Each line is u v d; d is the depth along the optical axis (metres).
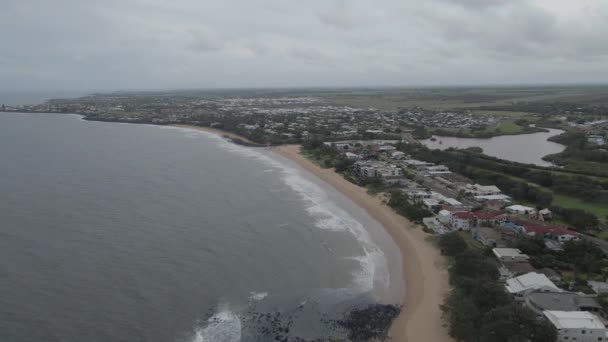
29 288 74.69
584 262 83.38
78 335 62.91
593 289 74.44
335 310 71.69
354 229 106.44
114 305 70.62
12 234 97.25
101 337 62.66
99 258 86.75
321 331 66.25
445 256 90.00
